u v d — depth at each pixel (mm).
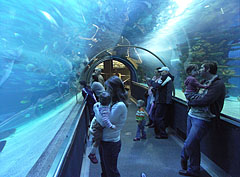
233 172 2307
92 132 1924
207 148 2945
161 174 2820
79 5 4055
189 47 9523
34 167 1256
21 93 2566
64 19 3912
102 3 4672
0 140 1640
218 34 9227
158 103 4141
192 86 2725
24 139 1771
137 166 3070
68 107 3924
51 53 4195
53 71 4391
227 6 7121
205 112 2482
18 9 2482
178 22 7141
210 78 2418
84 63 6879
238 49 10086
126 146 3889
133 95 10320
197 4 6547
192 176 2662
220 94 2318
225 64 10984
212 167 2850
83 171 2967
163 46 8016
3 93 2215
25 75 2775
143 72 9422
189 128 2838
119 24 5738
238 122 2297
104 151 1975
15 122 2096
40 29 3209
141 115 4109
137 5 5383
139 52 7758
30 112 2580
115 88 1864
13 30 2494
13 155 1433
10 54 2344
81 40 5348
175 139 4199
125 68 16016
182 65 10211
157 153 3531
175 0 5953
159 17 6316
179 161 3211
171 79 4082
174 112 4469
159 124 4207
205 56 10773
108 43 6516
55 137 1941
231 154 2326
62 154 1436
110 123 1809
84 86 4480
